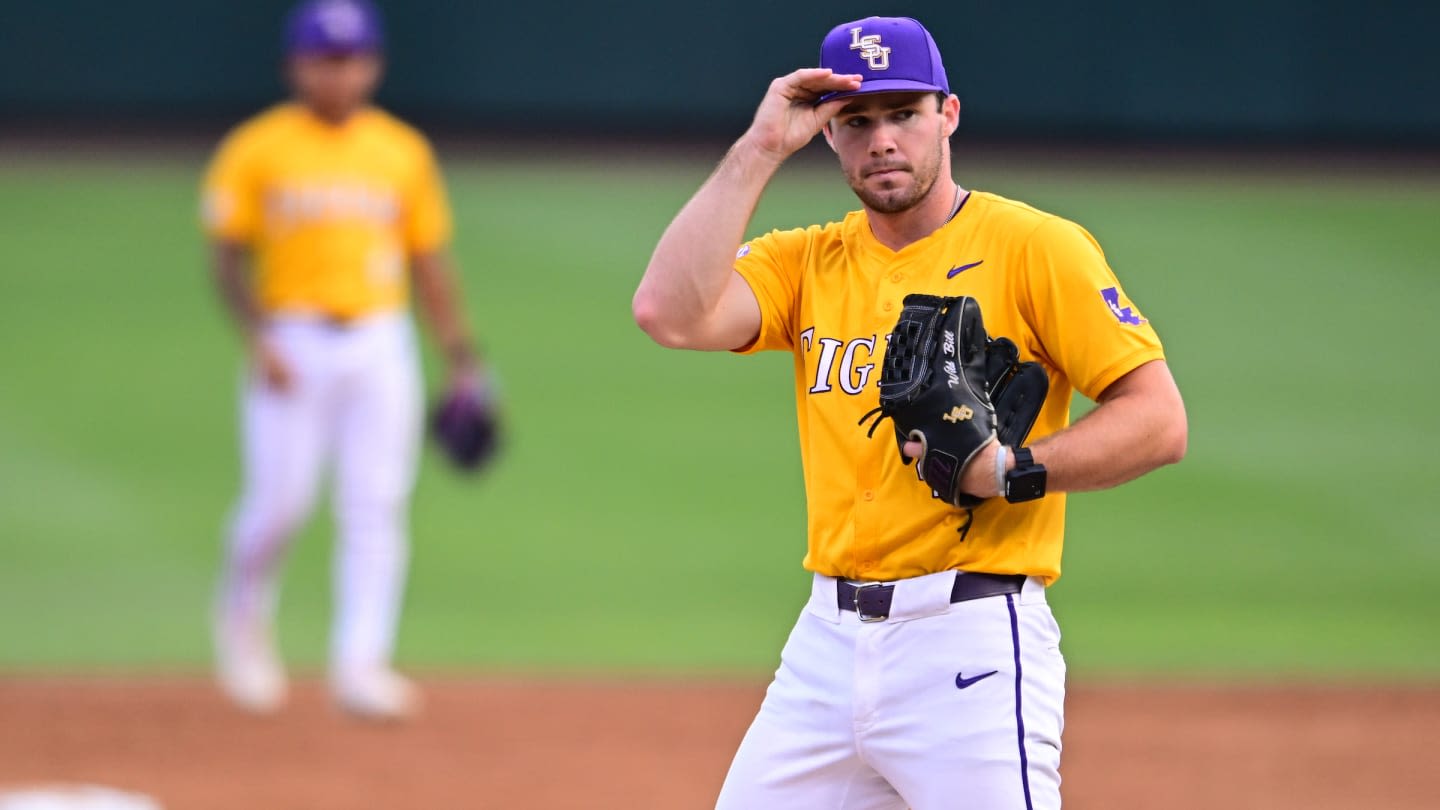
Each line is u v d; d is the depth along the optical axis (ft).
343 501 83.05
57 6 297.74
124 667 93.30
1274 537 125.29
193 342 179.93
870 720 41.81
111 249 221.05
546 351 182.80
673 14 309.42
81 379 164.66
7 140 289.74
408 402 84.38
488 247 230.07
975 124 310.65
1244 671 95.71
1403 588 113.60
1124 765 78.69
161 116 302.04
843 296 43.34
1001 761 40.57
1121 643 101.40
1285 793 74.59
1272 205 262.06
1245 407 162.81
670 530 127.34
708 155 297.74
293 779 73.77
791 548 123.34
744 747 44.37
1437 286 215.72
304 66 81.92
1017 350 40.88
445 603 109.29
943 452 39.50
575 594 111.65
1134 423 39.47
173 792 71.46
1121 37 307.99
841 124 41.68
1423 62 308.40
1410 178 284.41
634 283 213.05
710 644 100.58
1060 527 42.42
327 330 82.07
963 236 42.29
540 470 143.33
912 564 41.50
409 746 79.41
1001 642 40.96
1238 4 307.17
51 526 123.34
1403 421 158.61
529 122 311.88
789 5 308.81
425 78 308.19
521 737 81.25
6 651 96.22
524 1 307.58
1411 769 78.13
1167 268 222.07
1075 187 272.72
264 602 85.40
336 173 82.38
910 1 307.58
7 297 196.34
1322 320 198.39
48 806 68.39
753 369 179.52
